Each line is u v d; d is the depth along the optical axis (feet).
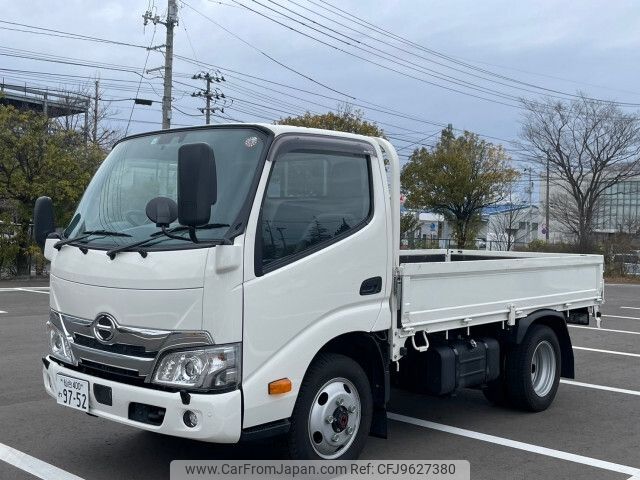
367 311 16.61
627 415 23.61
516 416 23.08
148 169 16.39
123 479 16.38
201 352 13.67
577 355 36.24
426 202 123.44
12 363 29.55
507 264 21.20
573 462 18.51
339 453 16.31
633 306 66.23
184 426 13.67
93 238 15.83
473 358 20.26
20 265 73.67
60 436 19.69
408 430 21.15
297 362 14.90
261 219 14.48
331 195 16.16
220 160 15.26
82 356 15.43
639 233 135.85
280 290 14.61
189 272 13.73
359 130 109.70
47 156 70.90
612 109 134.72
